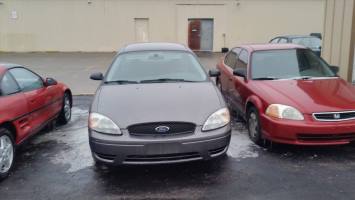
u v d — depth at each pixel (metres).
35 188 4.36
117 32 24.06
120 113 4.39
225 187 4.28
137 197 4.09
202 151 4.27
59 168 4.93
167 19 23.91
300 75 6.18
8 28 24.02
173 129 4.25
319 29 23.28
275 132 5.07
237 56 7.40
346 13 8.89
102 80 5.61
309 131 4.87
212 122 4.36
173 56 5.92
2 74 4.96
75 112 8.15
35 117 5.58
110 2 23.67
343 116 4.94
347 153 5.27
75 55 22.48
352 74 8.84
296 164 4.91
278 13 23.30
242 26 23.66
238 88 6.53
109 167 4.89
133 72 5.53
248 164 4.92
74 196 4.15
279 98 5.23
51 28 24.00
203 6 23.61
